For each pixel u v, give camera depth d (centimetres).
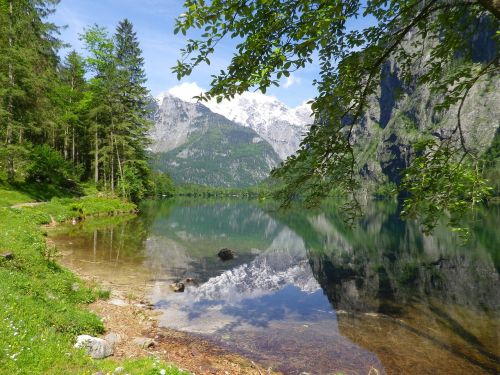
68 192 4366
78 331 919
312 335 1212
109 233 3041
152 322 1244
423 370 972
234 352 1055
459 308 1535
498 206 7150
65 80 5569
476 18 644
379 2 644
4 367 593
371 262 2622
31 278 1153
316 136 709
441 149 622
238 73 561
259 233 4409
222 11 487
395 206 11406
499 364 1013
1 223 2011
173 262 2256
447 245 3284
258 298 1662
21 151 3497
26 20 3509
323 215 7744
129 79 5516
